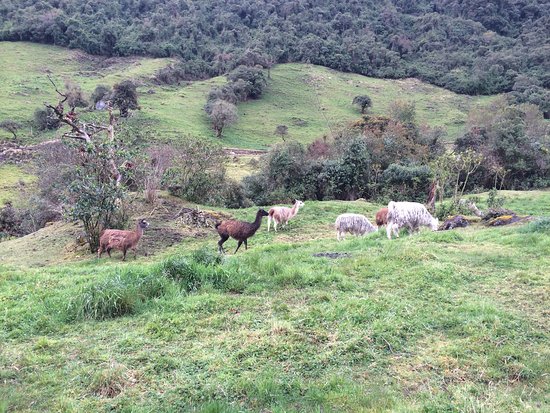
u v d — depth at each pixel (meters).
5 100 64.94
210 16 130.25
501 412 4.46
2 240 26.30
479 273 8.43
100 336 6.46
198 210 19.88
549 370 5.31
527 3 126.88
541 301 7.10
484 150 37.81
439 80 98.00
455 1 130.38
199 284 8.07
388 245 10.62
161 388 5.12
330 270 8.66
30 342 6.46
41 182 27.92
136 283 7.74
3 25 102.44
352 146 31.67
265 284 8.13
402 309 6.84
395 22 125.50
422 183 30.05
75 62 95.00
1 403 4.85
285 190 29.94
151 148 26.42
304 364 5.52
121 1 129.50
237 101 80.06
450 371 5.34
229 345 5.95
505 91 90.31
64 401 4.88
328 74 99.88
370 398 4.79
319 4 135.12
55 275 9.80
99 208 14.82
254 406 4.79
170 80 90.50
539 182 36.62
